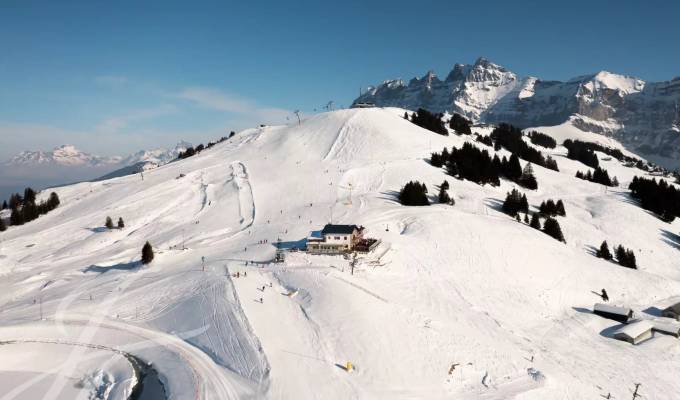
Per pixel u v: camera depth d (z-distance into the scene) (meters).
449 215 110.50
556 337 73.31
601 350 71.38
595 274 97.38
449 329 65.62
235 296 67.88
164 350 58.47
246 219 117.88
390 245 89.62
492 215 127.38
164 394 49.94
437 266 86.19
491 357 61.41
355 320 61.72
